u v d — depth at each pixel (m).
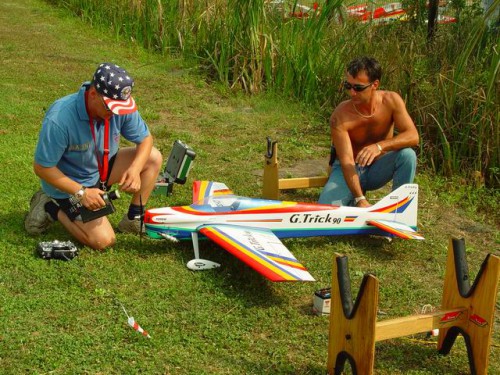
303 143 7.88
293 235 4.93
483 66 7.60
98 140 4.55
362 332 3.06
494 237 5.62
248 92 9.93
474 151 6.89
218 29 10.96
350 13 10.70
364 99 5.20
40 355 3.43
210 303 4.09
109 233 4.69
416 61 8.26
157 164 4.90
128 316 3.86
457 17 9.91
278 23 10.30
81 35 13.86
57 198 4.64
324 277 4.58
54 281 4.20
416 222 5.30
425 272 4.84
